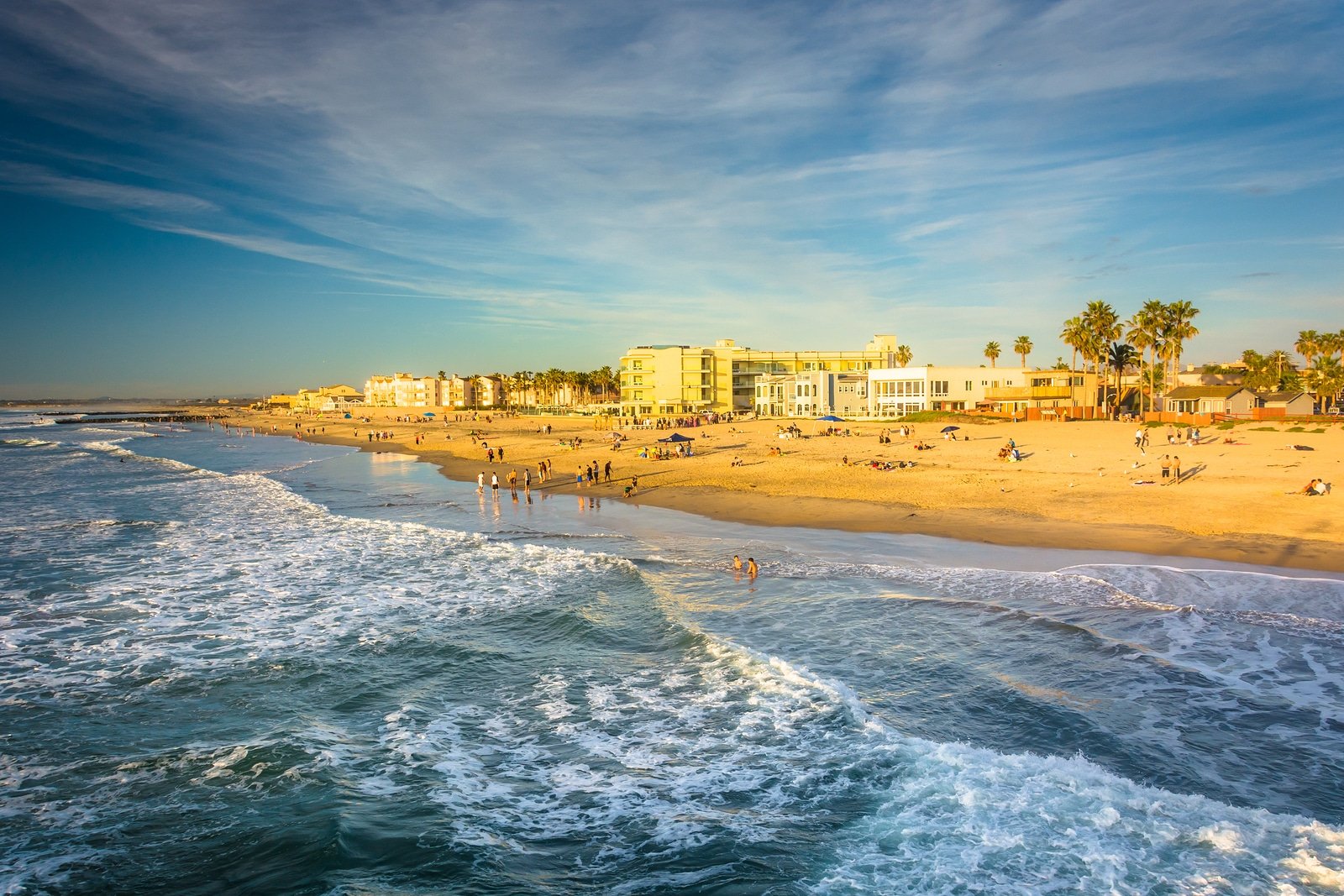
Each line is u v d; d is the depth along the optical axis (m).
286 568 29.45
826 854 11.20
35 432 154.00
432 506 45.62
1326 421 70.00
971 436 73.50
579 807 12.76
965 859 10.88
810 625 21.36
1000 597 23.23
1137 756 13.70
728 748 14.59
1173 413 83.19
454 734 15.52
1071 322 101.94
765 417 115.44
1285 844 10.94
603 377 194.25
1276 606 21.58
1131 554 28.05
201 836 11.92
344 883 10.63
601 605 23.97
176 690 17.75
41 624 22.53
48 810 12.70
